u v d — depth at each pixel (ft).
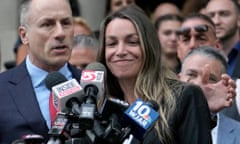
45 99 25.18
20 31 26.12
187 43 33.55
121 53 24.76
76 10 41.91
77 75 26.05
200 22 33.42
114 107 20.57
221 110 28.86
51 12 24.97
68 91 20.27
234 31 36.52
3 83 25.57
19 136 24.35
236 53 35.60
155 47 24.98
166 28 39.14
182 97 23.85
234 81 28.91
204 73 26.71
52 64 25.14
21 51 37.11
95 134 19.42
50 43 24.94
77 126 19.58
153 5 43.11
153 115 20.24
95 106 19.83
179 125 23.56
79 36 33.27
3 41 45.29
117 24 24.91
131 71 24.84
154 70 24.86
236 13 36.65
